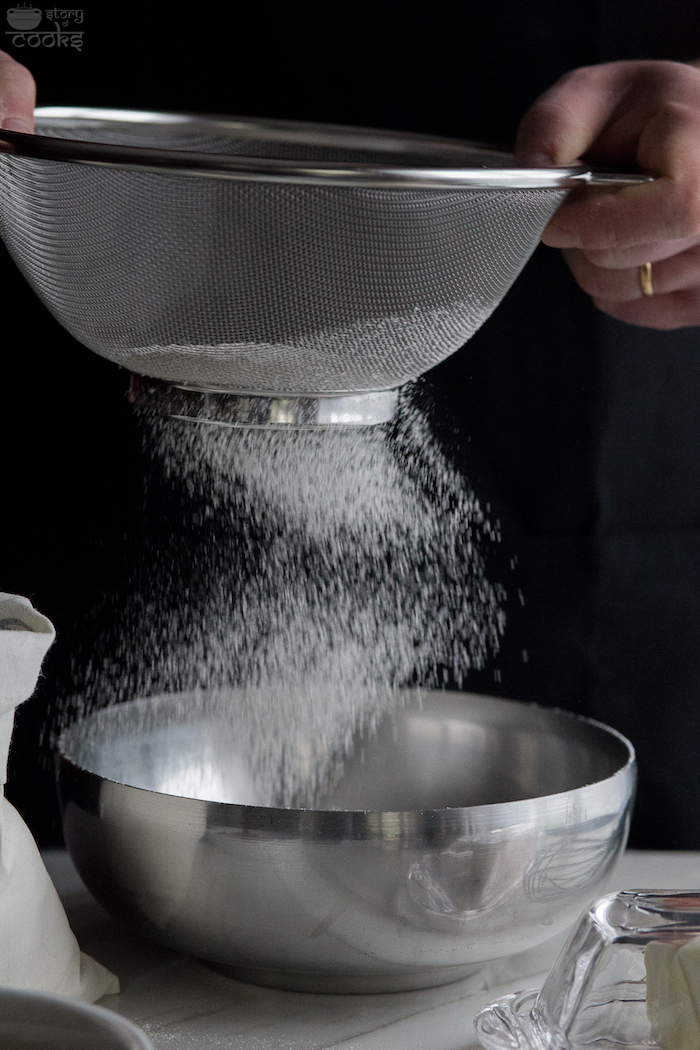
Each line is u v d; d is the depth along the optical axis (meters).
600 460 1.36
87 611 1.31
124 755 1.15
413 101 1.32
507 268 1.01
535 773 1.17
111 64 1.28
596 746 1.14
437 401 1.35
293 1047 0.99
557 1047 0.96
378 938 1.00
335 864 0.99
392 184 0.93
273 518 1.29
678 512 1.38
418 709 1.21
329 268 0.96
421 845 0.99
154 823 1.01
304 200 0.94
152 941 1.04
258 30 1.29
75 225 0.97
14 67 1.03
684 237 1.05
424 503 1.29
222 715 1.19
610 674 1.41
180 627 1.32
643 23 1.31
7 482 1.29
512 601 1.38
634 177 1.03
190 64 1.29
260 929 1.00
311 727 1.21
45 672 1.31
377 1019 1.02
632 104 1.11
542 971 1.07
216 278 0.96
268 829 0.99
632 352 1.35
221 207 0.94
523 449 1.36
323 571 1.32
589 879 1.04
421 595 1.34
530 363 1.35
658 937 0.96
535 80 1.32
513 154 1.15
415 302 0.98
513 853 1.00
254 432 1.17
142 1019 1.01
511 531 1.37
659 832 1.45
